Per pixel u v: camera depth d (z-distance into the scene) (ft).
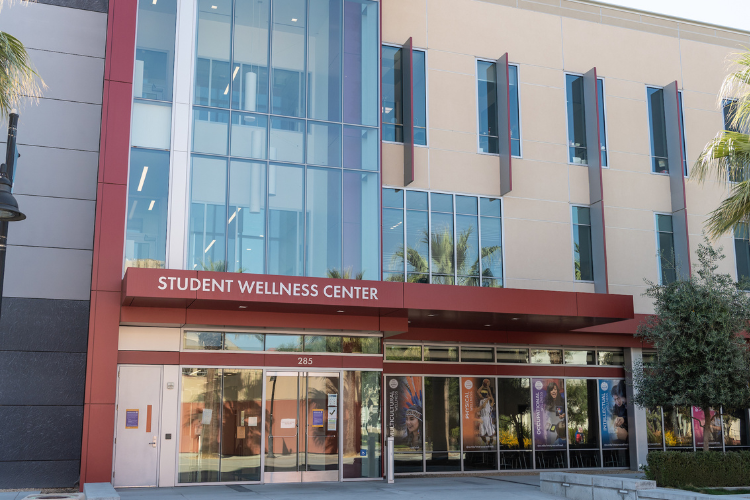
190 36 60.29
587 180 77.46
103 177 55.11
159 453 55.72
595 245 75.56
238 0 62.28
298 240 60.13
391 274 67.82
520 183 74.49
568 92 78.95
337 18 65.31
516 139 75.46
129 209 56.13
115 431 55.01
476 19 75.82
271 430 59.31
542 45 78.18
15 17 58.49
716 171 82.43
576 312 62.03
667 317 57.31
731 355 55.47
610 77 80.79
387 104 70.95
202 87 59.88
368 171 63.52
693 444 79.36
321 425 60.90
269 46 62.49
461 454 70.08
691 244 79.82
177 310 56.03
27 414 53.88
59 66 59.16
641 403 60.95
